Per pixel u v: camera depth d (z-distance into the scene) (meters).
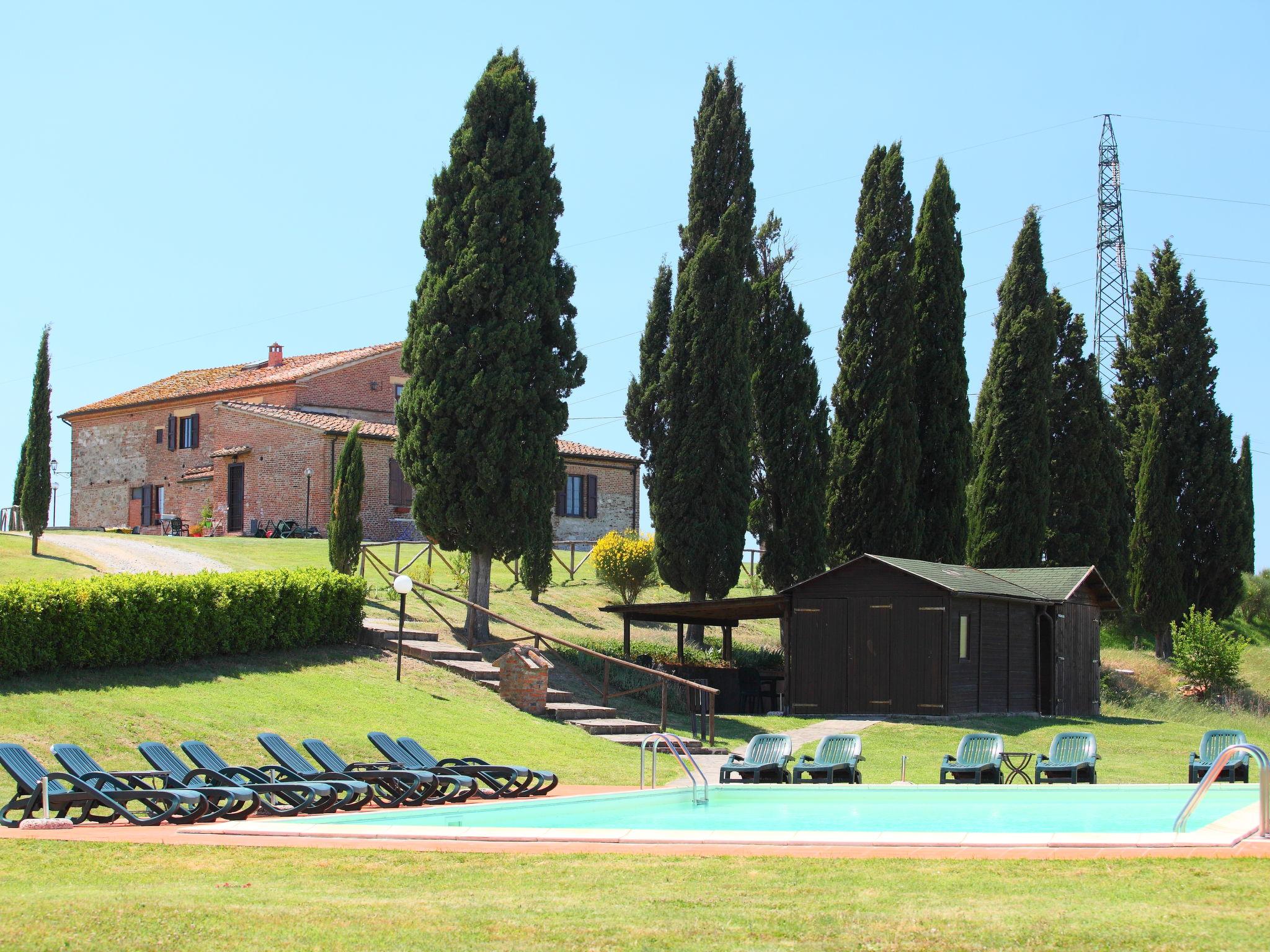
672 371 33.78
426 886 9.52
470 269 28.52
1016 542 40.38
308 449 47.22
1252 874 9.16
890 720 28.44
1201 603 49.62
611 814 15.29
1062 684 31.94
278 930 7.97
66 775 13.20
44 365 33.84
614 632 36.09
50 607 19.16
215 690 20.52
